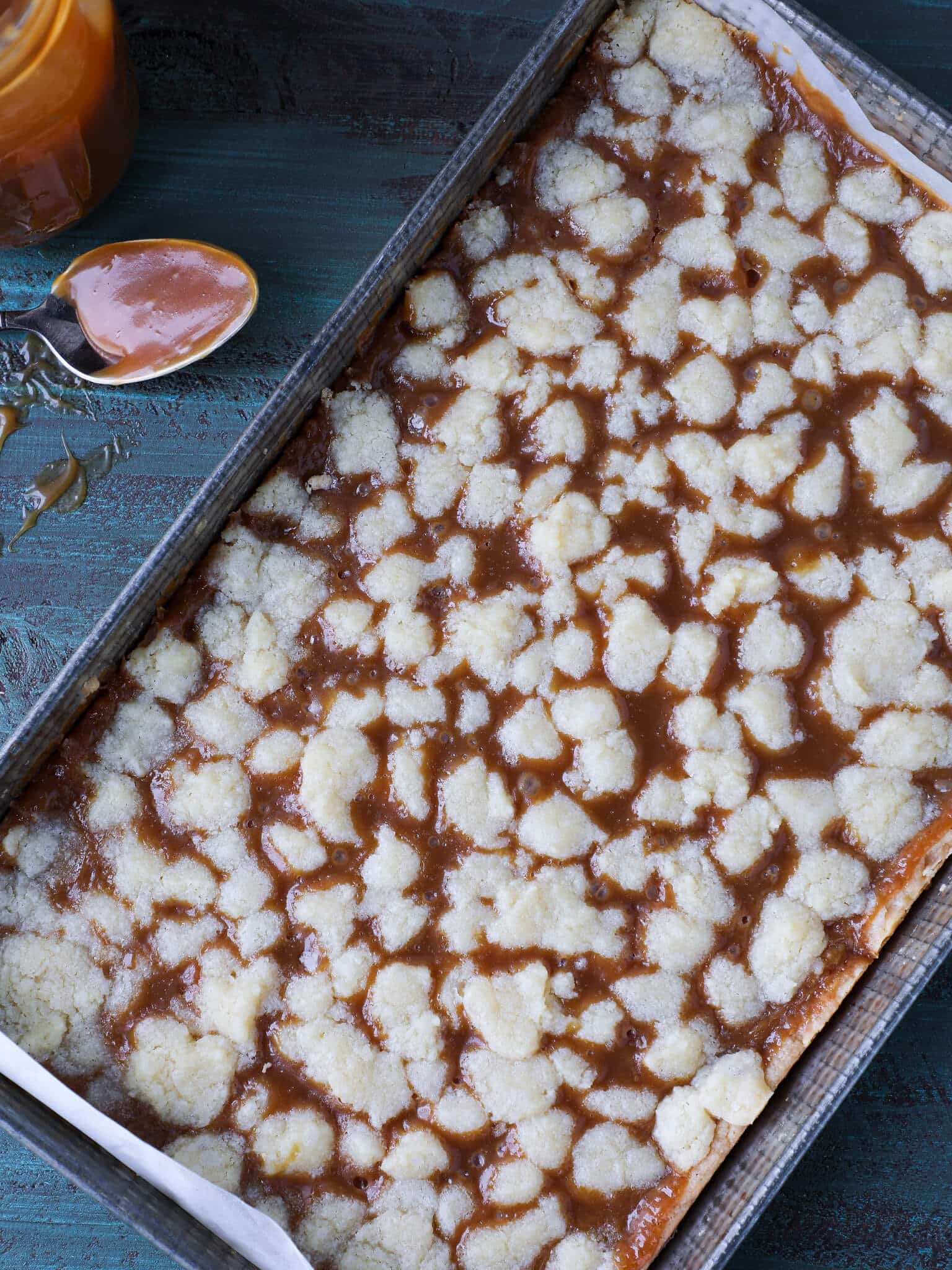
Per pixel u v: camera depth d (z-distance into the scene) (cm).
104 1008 65
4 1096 62
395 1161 65
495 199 67
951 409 67
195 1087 64
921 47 71
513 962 65
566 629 66
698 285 67
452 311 67
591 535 66
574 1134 65
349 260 70
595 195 67
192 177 70
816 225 67
